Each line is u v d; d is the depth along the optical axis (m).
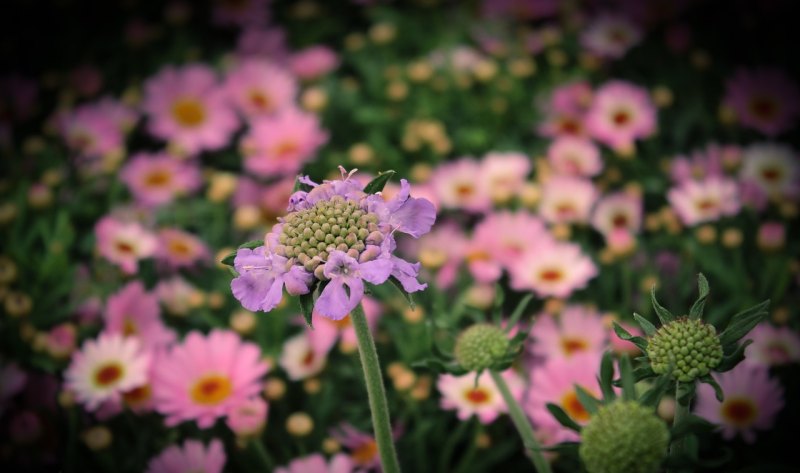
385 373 0.46
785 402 0.43
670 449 0.31
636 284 0.49
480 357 0.35
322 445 0.43
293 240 0.30
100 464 0.42
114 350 0.42
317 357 0.44
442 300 0.47
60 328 0.45
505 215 0.49
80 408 0.44
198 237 0.53
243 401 0.40
